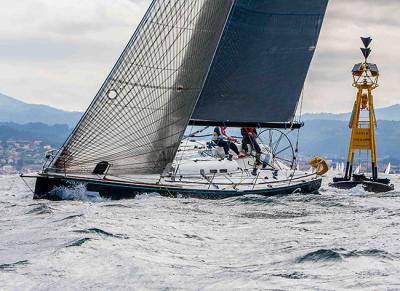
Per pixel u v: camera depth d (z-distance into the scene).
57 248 34.91
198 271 30.94
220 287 27.95
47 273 29.86
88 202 60.56
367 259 32.72
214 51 65.75
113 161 65.31
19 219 49.66
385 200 65.81
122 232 40.50
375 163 80.06
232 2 65.88
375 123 79.88
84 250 34.34
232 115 76.50
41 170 65.44
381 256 33.28
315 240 40.00
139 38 64.62
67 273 29.94
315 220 50.06
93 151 64.88
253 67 77.12
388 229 44.03
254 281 28.88
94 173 65.06
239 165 72.62
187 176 68.00
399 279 28.64
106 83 64.38
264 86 77.88
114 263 31.70
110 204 58.53
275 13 77.44
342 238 40.44
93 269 30.67
